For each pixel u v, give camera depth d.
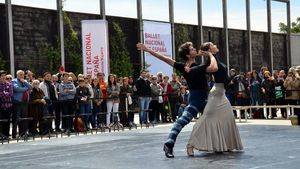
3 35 23.69
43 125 15.14
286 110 20.83
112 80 17.38
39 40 25.19
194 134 8.12
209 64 7.91
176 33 32.16
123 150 9.41
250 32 37.06
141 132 14.32
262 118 21.05
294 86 18.95
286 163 6.96
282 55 40.56
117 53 28.95
